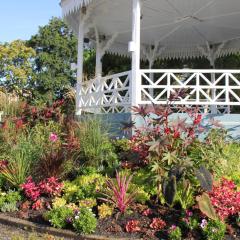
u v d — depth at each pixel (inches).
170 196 200.7
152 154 222.1
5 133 293.3
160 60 733.3
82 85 438.6
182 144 223.5
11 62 862.5
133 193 215.0
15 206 233.6
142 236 192.9
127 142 297.9
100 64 508.7
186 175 211.8
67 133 307.1
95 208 218.1
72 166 267.4
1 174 263.7
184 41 570.6
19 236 193.8
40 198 238.2
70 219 200.7
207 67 719.1
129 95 349.1
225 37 549.3
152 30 519.5
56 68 932.0
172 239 188.4
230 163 248.1
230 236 192.1
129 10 428.8
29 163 258.4
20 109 390.6
